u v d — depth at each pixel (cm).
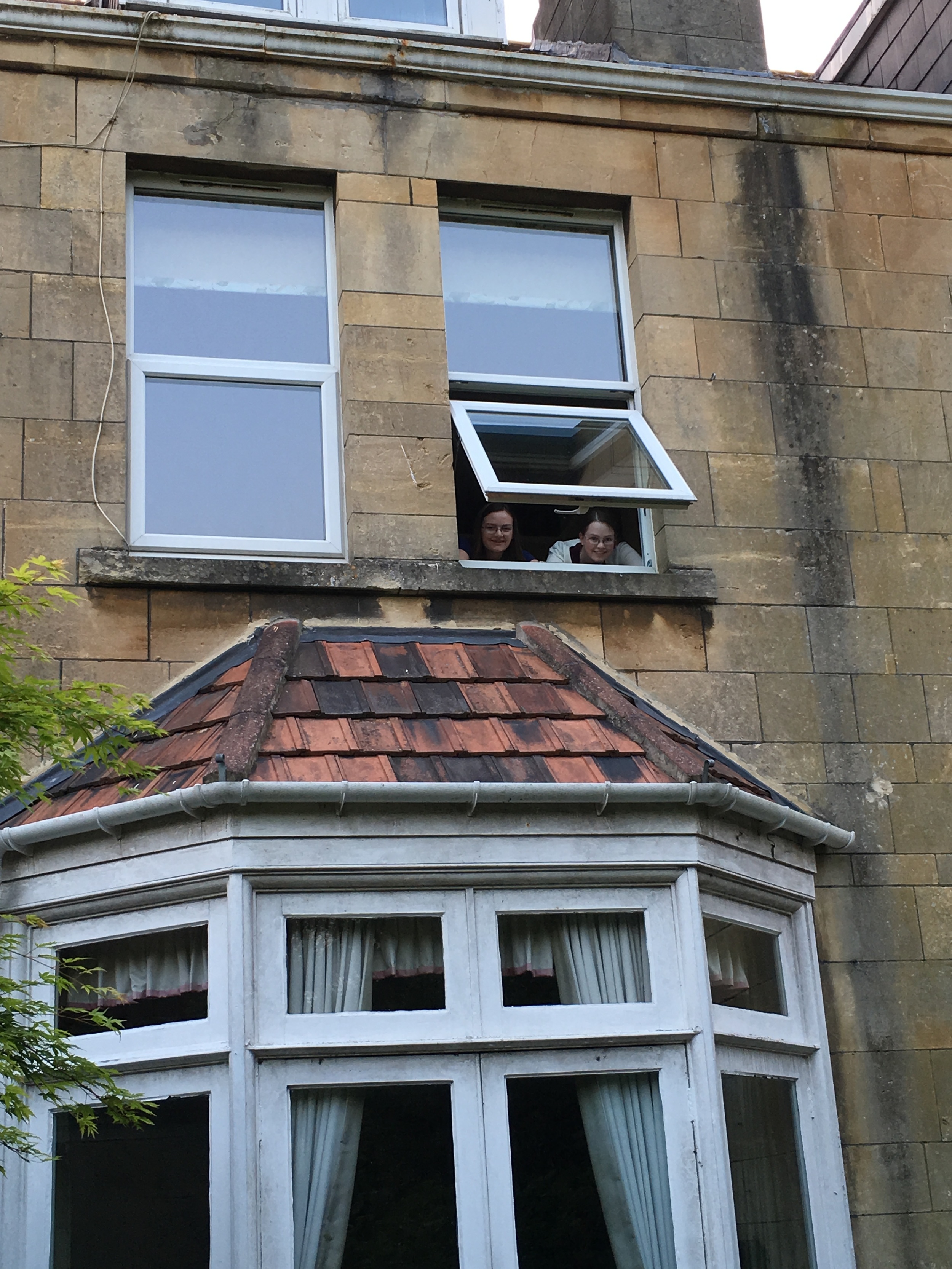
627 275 855
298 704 639
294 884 591
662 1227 592
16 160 764
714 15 934
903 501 824
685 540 788
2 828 637
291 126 810
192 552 752
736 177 865
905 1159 691
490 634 748
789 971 696
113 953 611
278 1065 570
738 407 820
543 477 799
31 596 692
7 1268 574
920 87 1005
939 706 787
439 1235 571
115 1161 580
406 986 596
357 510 759
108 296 759
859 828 749
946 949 735
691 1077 606
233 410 786
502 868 609
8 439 723
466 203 846
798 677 776
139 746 651
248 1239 543
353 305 793
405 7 884
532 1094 597
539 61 838
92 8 785
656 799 621
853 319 852
